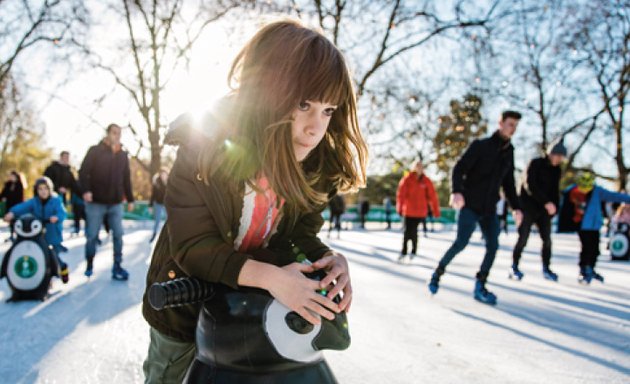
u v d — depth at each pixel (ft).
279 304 3.74
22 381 8.80
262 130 3.92
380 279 20.79
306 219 4.82
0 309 14.28
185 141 4.06
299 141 4.04
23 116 78.48
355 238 47.09
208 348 3.83
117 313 13.84
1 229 49.83
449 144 56.08
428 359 10.40
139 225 60.90
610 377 9.73
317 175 4.64
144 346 10.84
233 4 42.60
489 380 9.33
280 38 3.96
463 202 16.79
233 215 4.15
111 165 19.52
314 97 3.86
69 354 10.24
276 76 3.85
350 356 10.46
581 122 72.28
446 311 15.06
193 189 3.97
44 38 58.85
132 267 22.79
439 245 40.19
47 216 18.94
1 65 58.95
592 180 21.88
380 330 12.61
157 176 36.06
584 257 21.66
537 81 65.26
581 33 61.41
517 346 11.60
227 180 3.95
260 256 4.15
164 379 5.05
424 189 28.12
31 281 15.29
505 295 18.03
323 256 4.65
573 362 10.59
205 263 3.82
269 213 4.37
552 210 21.08
